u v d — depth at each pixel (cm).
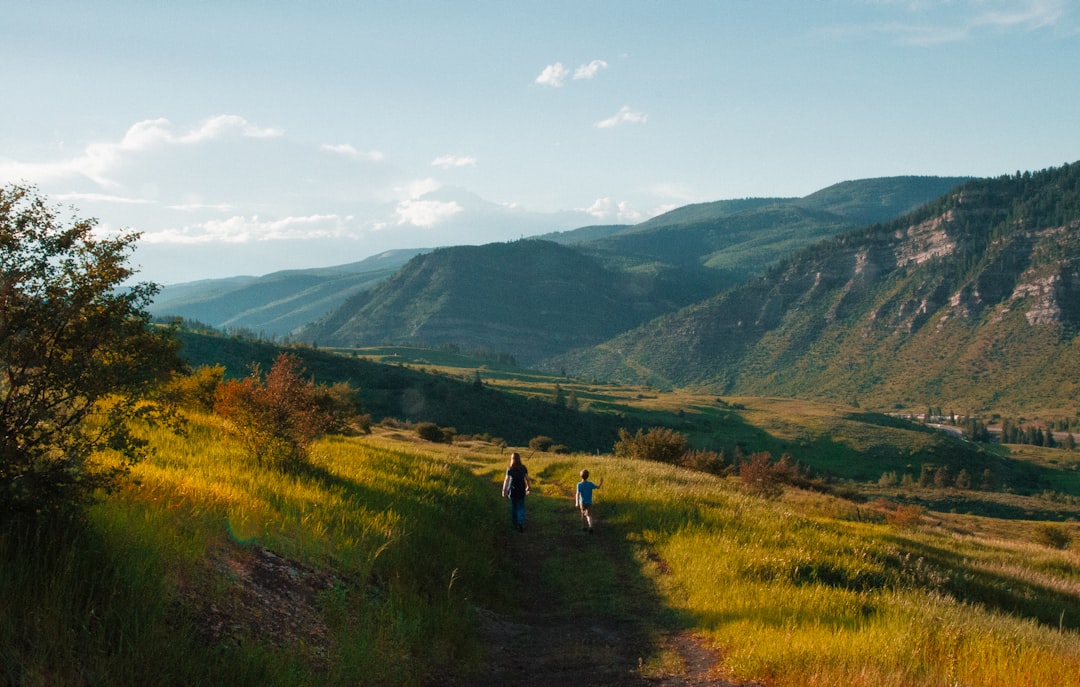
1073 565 2283
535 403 17200
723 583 1150
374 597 843
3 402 568
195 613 613
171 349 632
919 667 742
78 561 564
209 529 770
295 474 1370
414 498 1427
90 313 581
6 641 461
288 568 795
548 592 1210
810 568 1262
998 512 14150
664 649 880
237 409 1463
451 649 804
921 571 1455
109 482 624
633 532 1600
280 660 595
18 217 559
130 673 494
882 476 17938
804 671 723
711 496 2031
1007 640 903
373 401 14200
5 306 554
